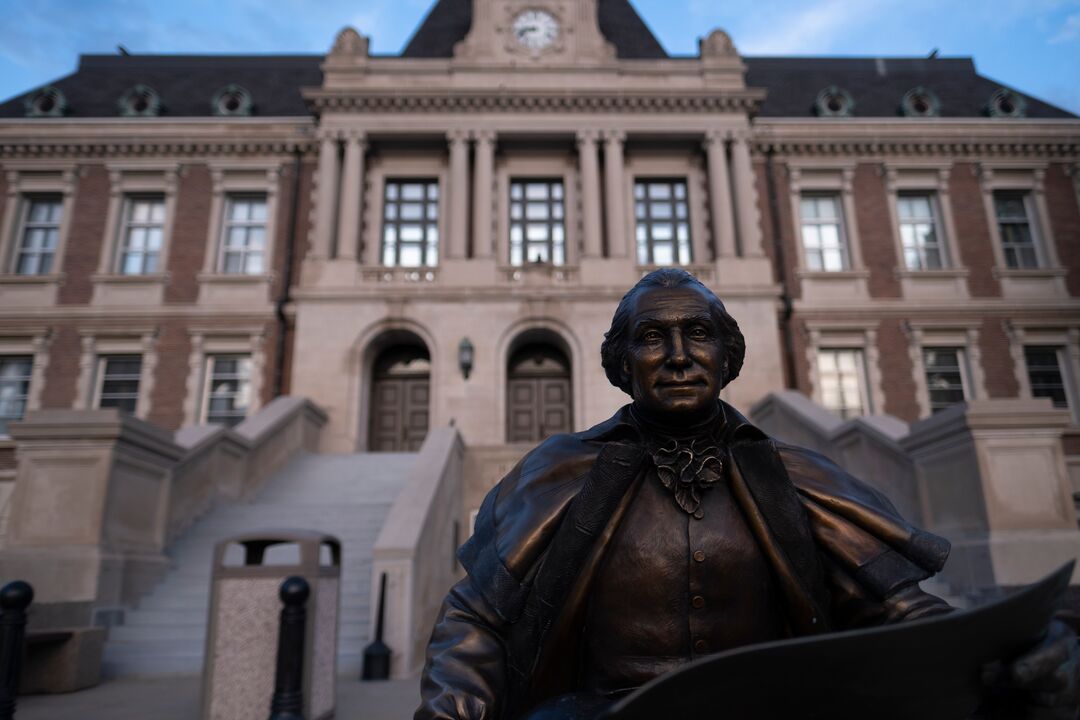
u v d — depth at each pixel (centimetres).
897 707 87
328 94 2114
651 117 2170
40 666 686
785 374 2091
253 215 2225
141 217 2206
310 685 503
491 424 1895
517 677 116
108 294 2103
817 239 2256
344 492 1422
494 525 127
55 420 885
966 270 2173
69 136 2183
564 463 125
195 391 2028
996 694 89
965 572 877
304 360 1945
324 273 2014
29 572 826
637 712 73
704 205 2205
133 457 941
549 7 2261
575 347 1964
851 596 114
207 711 502
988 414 881
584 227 2086
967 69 2833
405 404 2077
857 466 1194
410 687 689
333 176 2105
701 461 117
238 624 517
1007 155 2295
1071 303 2145
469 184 2189
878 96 2653
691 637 113
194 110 2491
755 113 2244
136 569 920
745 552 114
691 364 115
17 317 2056
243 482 1376
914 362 2105
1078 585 819
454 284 2006
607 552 115
